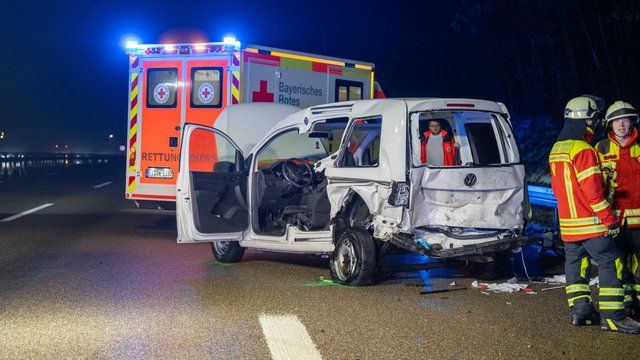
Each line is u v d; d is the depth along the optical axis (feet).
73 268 28.50
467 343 17.76
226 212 29.50
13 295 23.32
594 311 19.76
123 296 23.18
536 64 83.20
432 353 16.92
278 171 30.27
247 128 37.35
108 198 62.64
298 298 22.99
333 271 25.85
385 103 25.21
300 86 41.50
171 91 39.75
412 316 20.57
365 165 27.43
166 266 29.30
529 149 78.74
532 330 19.01
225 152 37.81
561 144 19.30
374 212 24.70
